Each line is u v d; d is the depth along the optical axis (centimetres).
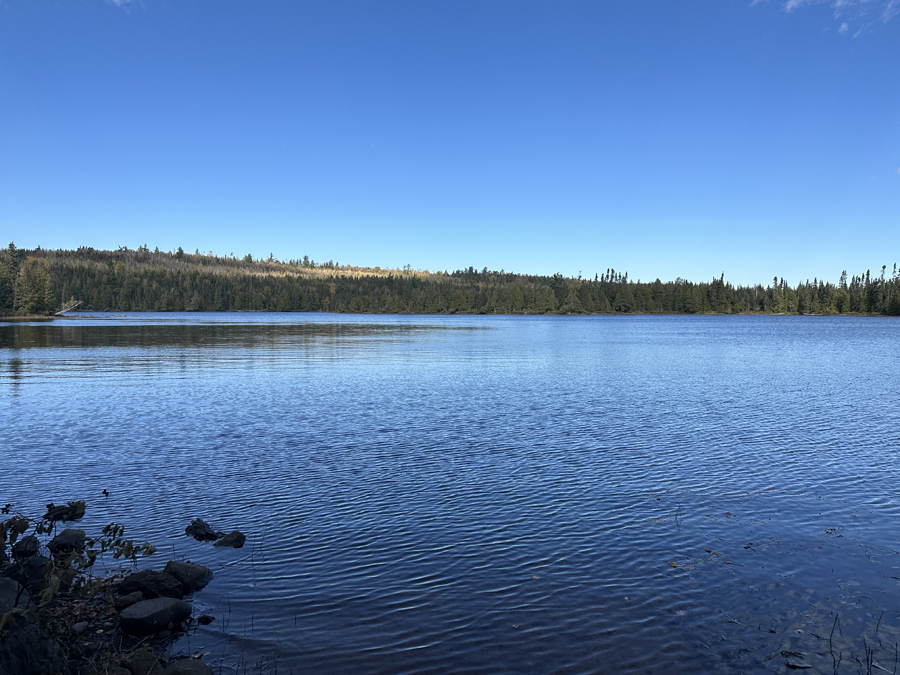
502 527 966
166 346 5309
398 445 1522
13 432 1678
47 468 1301
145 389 2573
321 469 1297
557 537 929
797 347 5712
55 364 3662
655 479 1230
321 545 895
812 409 2091
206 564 831
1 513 1016
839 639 657
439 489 1159
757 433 1677
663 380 2962
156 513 1029
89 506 1063
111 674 570
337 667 600
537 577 796
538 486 1180
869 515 1032
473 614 703
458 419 1884
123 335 7044
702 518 1012
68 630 657
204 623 685
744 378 3061
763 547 897
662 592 760
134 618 659
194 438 1603
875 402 2248
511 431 1697
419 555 862
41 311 12850
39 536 922
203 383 2789
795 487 1183
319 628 673
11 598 637
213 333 7725
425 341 6469
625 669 599
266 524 978
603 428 1744
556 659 616
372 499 1099
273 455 1417
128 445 1521
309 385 2722
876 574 813
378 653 625
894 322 15250
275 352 4712
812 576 807
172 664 574
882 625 688
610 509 1052
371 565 829
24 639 554
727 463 1353
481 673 590
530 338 7350
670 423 1822
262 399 2294
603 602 733
